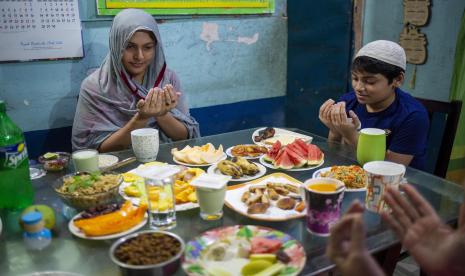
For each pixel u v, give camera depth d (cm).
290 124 310
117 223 101
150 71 206
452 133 176
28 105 218
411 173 138
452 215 109
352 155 154
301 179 133
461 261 73
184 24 251
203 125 277
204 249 90
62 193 111
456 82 212
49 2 209
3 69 208
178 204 114
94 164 134
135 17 189
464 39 206
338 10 256
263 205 109
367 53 161
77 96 229
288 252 88
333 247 72
